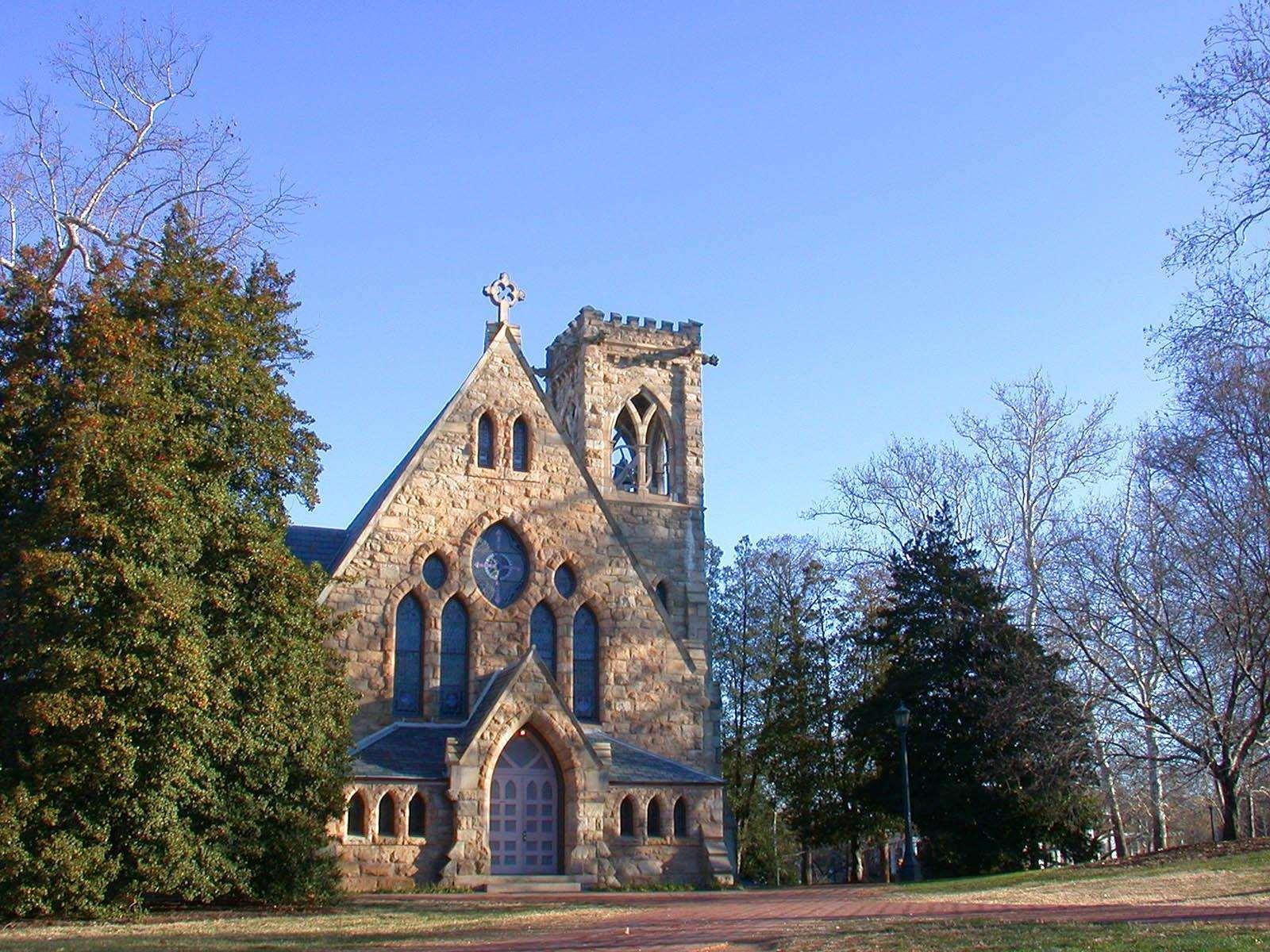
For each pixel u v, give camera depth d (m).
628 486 66.06
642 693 51.56
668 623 52.81
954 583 58.06
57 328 36.19
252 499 38.25
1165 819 64.19
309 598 37.09
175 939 25.28
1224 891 30.81
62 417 33.50
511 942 23.36
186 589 33.31
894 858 89.06
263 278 41.84
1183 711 47.03
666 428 65.12
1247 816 92.38
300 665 36.53
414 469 50.03
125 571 31.94
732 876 47.56
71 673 31.06
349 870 42.94
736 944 22.47
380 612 48.16
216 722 33.69
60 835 31.00
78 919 31.03
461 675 49.22
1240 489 42.44
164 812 32.22
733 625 86.06
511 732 45.91
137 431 33.47
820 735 75.75
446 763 44.91
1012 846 52.41
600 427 63.41
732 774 83.44
